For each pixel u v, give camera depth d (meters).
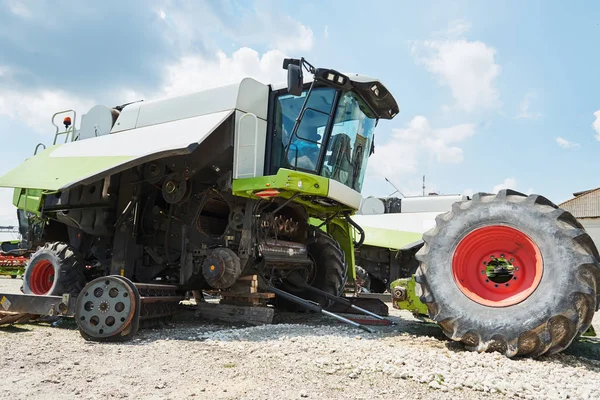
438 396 2.80
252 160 6.10
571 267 3.62
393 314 7.67
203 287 6.70
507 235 4.02
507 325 3.71
